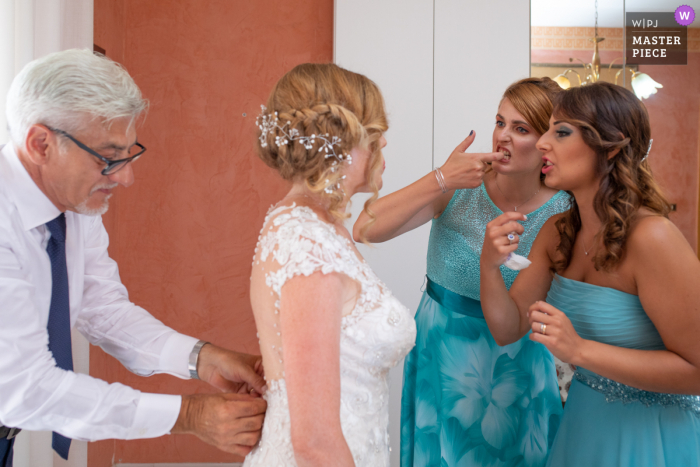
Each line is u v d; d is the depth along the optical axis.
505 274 1.80
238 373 1.33
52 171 1.18
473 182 1.65
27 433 1.98
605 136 1.21
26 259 1.22
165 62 3.04
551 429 1.79
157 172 3.07
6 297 1.09
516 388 1.76
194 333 3.12
